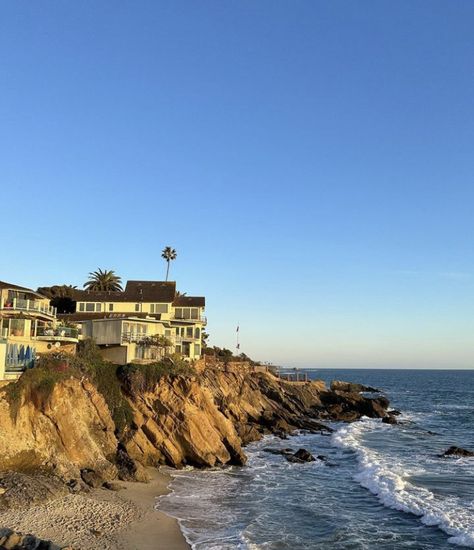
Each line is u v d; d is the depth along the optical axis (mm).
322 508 37969
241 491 41812
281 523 34625
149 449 48812
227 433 52375
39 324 57781
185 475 46281
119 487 39375
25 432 39594
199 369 77125
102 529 31125
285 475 47500
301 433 72375
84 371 49375
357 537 32500
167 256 113062
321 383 110312
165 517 34312
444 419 95875
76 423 42812
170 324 75438
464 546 31219
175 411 50562
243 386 82250
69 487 37344
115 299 82562
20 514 31922
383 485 43188
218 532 32438
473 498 40438
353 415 90938
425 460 55062
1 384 39938
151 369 52250
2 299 53688
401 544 31531
